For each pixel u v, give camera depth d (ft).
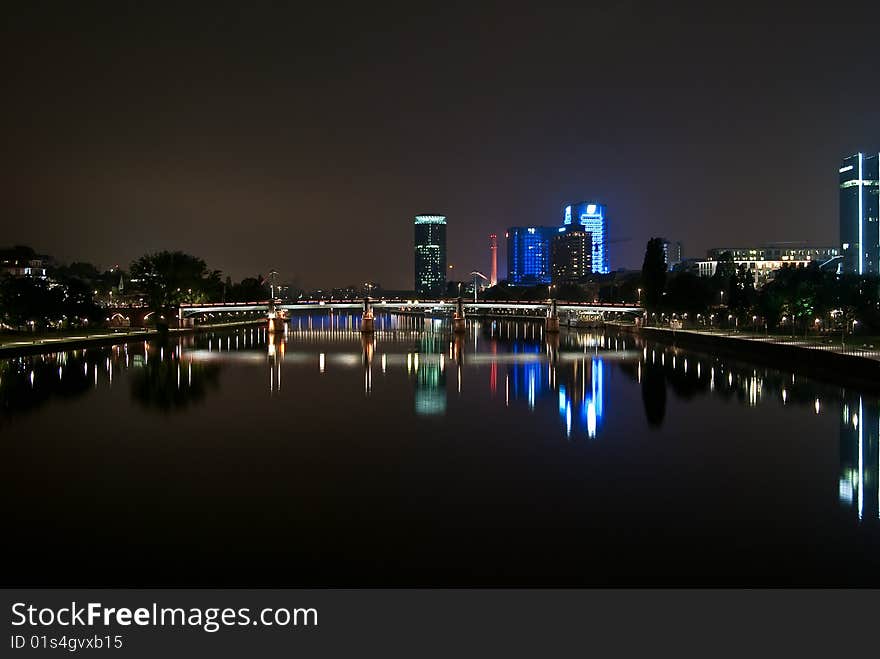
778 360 458.09
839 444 237.25
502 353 585.22
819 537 150.30
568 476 198.59
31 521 160.97
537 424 274.98
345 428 267.80
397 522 159.74
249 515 164.86
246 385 386.73
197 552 142.61
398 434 256.52
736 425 269.64
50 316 597.11
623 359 526.16
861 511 167.32
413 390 368.48
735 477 197.16
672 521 160.66
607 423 275.80
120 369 448.65
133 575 132.77
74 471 204.44
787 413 292.81
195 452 228.02
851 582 128.98
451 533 152.87
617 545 145.89
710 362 488.02
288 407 315.99
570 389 368.68
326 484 190.70
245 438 249.55
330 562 137.90
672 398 334.85
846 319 565.12
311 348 632.79
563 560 138.41
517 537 150.51
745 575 131.85
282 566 136.26
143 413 299.99
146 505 172.65
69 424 275.59
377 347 649.20
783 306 577.02
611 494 181.27
